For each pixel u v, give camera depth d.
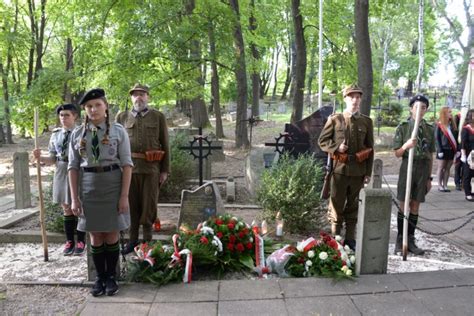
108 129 3.86
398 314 3.68
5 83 21.25
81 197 3.87
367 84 11.17
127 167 3.92
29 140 23.95
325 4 17.83
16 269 4.86
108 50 14.07
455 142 9.42
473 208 8.07
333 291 4.09
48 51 27.03
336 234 5.44
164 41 12.73
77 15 14.09
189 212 5.86
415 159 5.39
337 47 18.64
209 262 4.59
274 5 24.38
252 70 19.88
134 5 12.85
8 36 19.27
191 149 7.65
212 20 13.63
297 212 6.02
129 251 5.28
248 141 17.00
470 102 12.22
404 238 5.20
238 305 3.82
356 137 5.20
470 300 3.93
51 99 13.38
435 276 4.43
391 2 14.26
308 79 31.92
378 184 7.05
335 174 5.30
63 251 5.47
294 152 8.30
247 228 4.89
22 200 7.77
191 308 3.77
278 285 4.22
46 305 3.92
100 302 3.89
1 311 3.79
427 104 5.25
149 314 3.67
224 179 10.71
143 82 13.33
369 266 4.45
